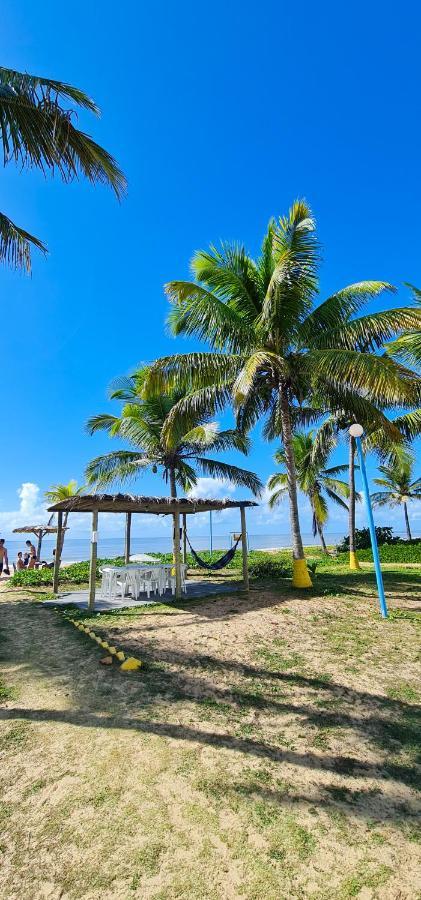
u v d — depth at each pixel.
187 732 4.19
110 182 6.95
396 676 5.70
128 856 2.68
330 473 28.75
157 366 10.92
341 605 9.78
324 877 2.55
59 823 2.96
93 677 5.57
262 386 12.27
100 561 22.09
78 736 4.07
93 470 17.08
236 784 3.39
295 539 11.83
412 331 13.46
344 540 29.08
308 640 7.27
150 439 16.52
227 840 2.82
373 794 3.31
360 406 11.59
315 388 11.86
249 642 7.15
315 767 3.65
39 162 6.34
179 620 8.69
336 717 4.57
